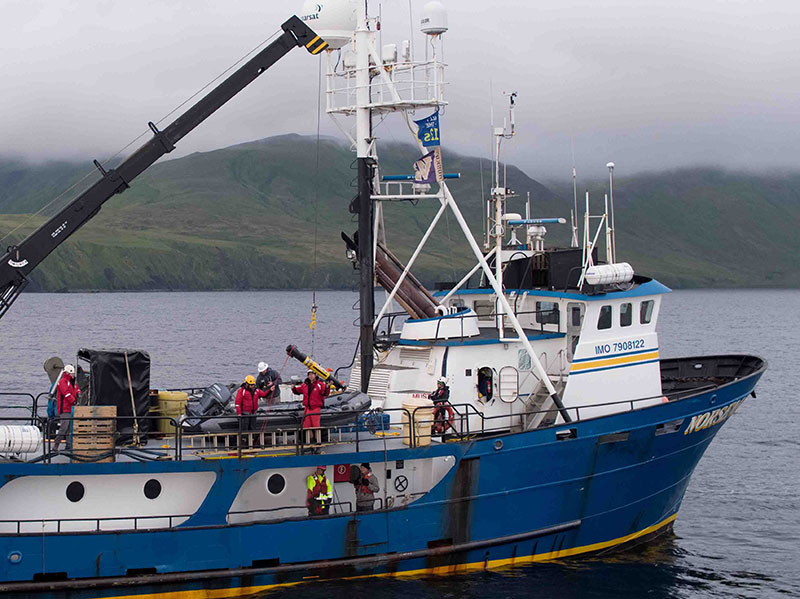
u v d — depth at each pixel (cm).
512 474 2294
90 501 2030
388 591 2188
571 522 2423
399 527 2200
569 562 2470
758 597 2359
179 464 2023
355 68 2498
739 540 2848
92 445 2008
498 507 2298
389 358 2583
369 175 2459
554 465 2341
